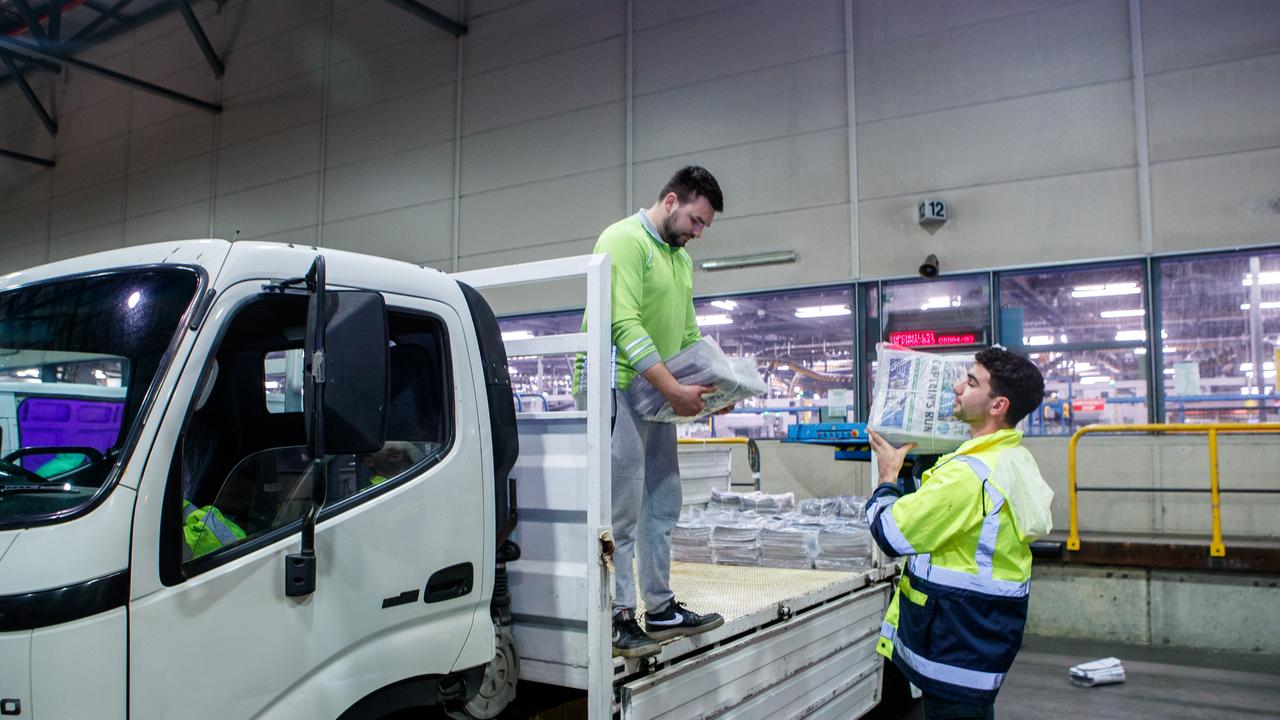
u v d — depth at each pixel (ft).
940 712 9.07
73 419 6.18
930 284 30.42
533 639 8.98
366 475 7.41
